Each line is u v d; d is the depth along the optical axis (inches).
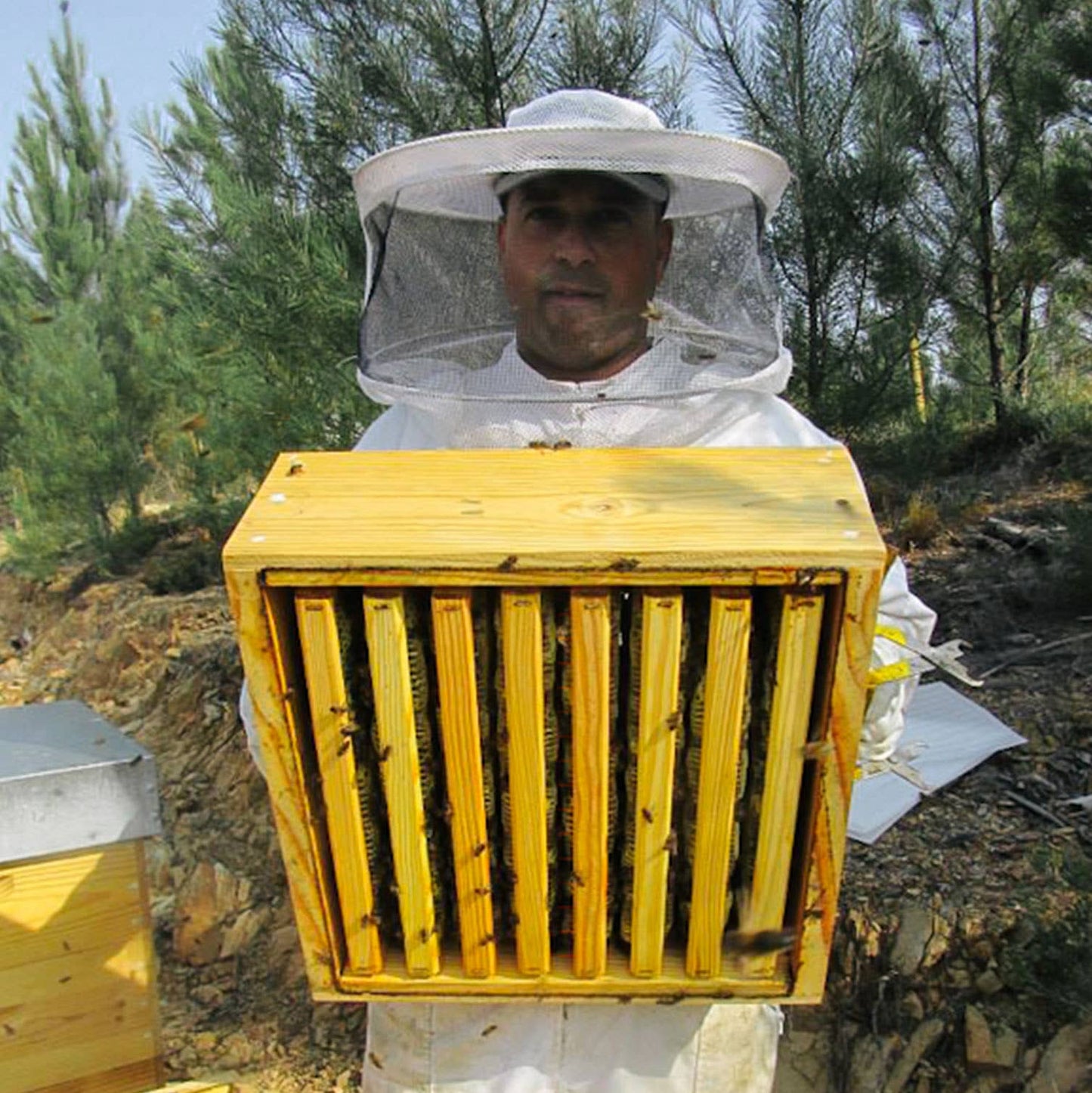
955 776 129.0
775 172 62.2
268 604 45.4
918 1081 100.1
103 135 557.0
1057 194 242.1
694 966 53.8
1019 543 203.0
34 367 369.4
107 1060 77.3
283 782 49.3
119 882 75.7
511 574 44.6
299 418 185.3
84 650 271.3
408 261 66.5
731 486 48.1
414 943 53.2
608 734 48.1
